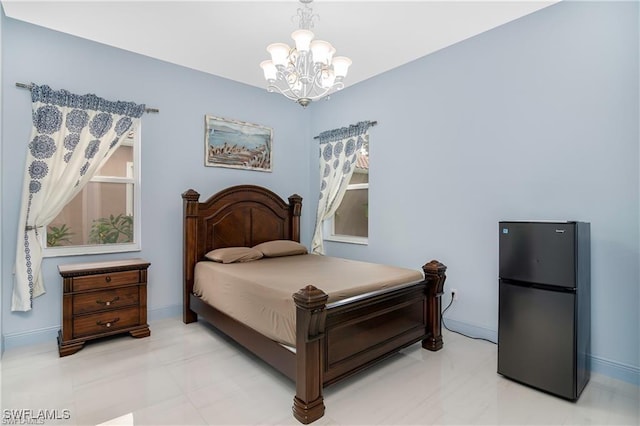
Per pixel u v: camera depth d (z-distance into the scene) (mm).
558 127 2570
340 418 1902
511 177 2828
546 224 2135
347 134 4188
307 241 4852
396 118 3691
